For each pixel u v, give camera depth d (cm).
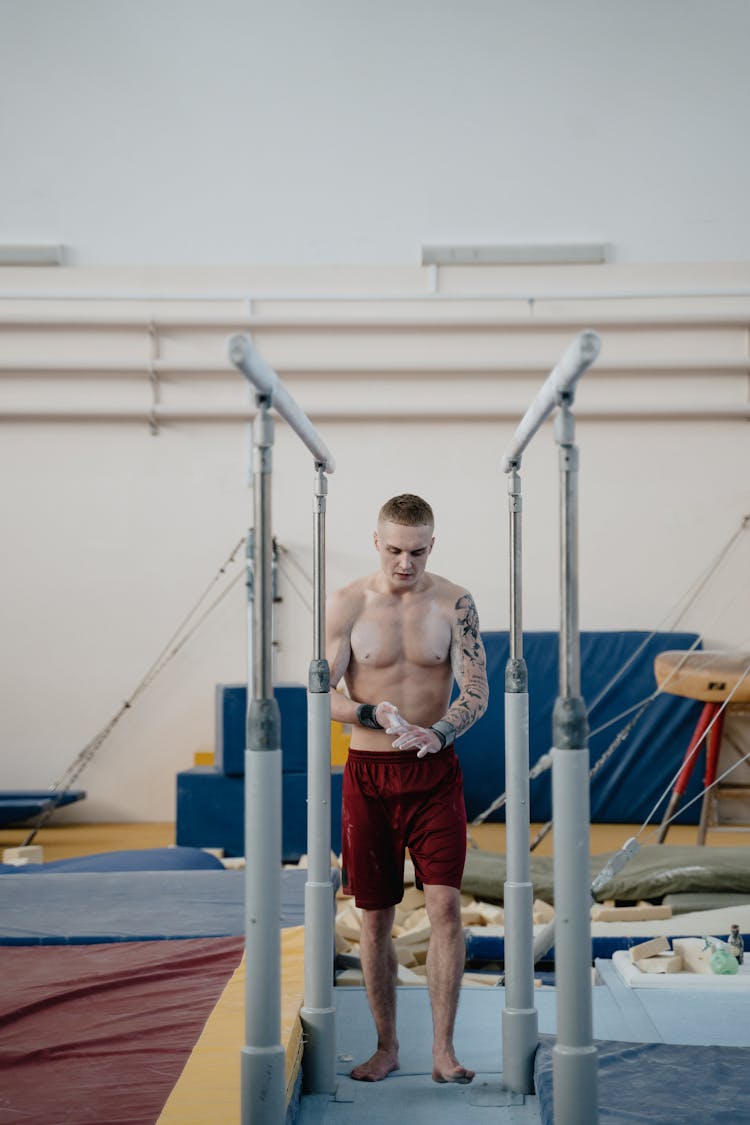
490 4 792
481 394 793
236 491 792
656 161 787
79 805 779
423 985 334
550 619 790
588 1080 171
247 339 161
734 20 786
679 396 789
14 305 782
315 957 246
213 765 703
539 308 786
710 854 489
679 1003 297
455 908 254
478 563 793
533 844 607
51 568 788
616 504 793
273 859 180
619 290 785
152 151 791
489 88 791
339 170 791
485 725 759
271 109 791
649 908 426
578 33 789
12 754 780
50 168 789
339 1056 265
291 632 788
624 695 759
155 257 789
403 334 791
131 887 385
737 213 785
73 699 784
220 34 792
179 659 786
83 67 789
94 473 792
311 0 791
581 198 789
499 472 794
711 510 791
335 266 788
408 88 791
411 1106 233
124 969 286
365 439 795
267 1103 179
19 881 396
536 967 399
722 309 781
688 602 789
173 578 789
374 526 791
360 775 261
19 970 289
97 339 788
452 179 791
